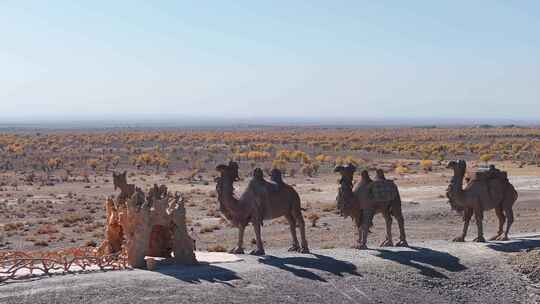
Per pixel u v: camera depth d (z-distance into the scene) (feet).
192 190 191.62
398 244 79.41
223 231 119.03
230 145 414.21
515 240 83.30
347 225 122.31
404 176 223.30
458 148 361.51
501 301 64.34
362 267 67.72
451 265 71.00
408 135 568.41
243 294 57.67
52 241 111.86
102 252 67.21
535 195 157.99
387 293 62.49
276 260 68.28
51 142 433.48
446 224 120.26
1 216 144.66
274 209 72.43
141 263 63.00
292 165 275.80
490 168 83.51
